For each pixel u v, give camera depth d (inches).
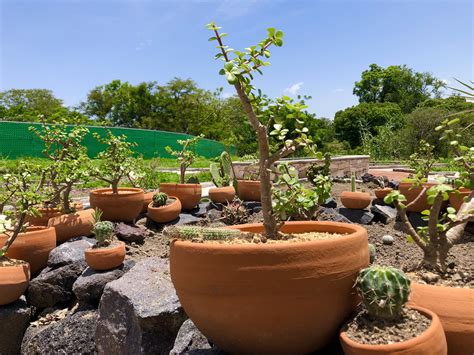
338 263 88.4
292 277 85.1
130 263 179.5
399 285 83.9
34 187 201.6
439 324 82.2
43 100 2105.1
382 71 2068.2
